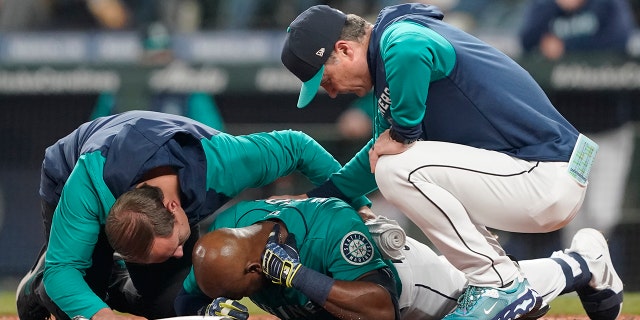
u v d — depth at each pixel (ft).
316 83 48.32
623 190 100.12
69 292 44.88
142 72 106.22
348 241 45.34
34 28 129.80
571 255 52.49
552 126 46.88
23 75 108.58
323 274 44.11
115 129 48.03
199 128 49.08
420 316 50.37
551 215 46.68
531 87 47.73
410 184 46.09
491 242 48.70
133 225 43.50
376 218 48.08
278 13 128.77
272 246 44.27
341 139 105.29
